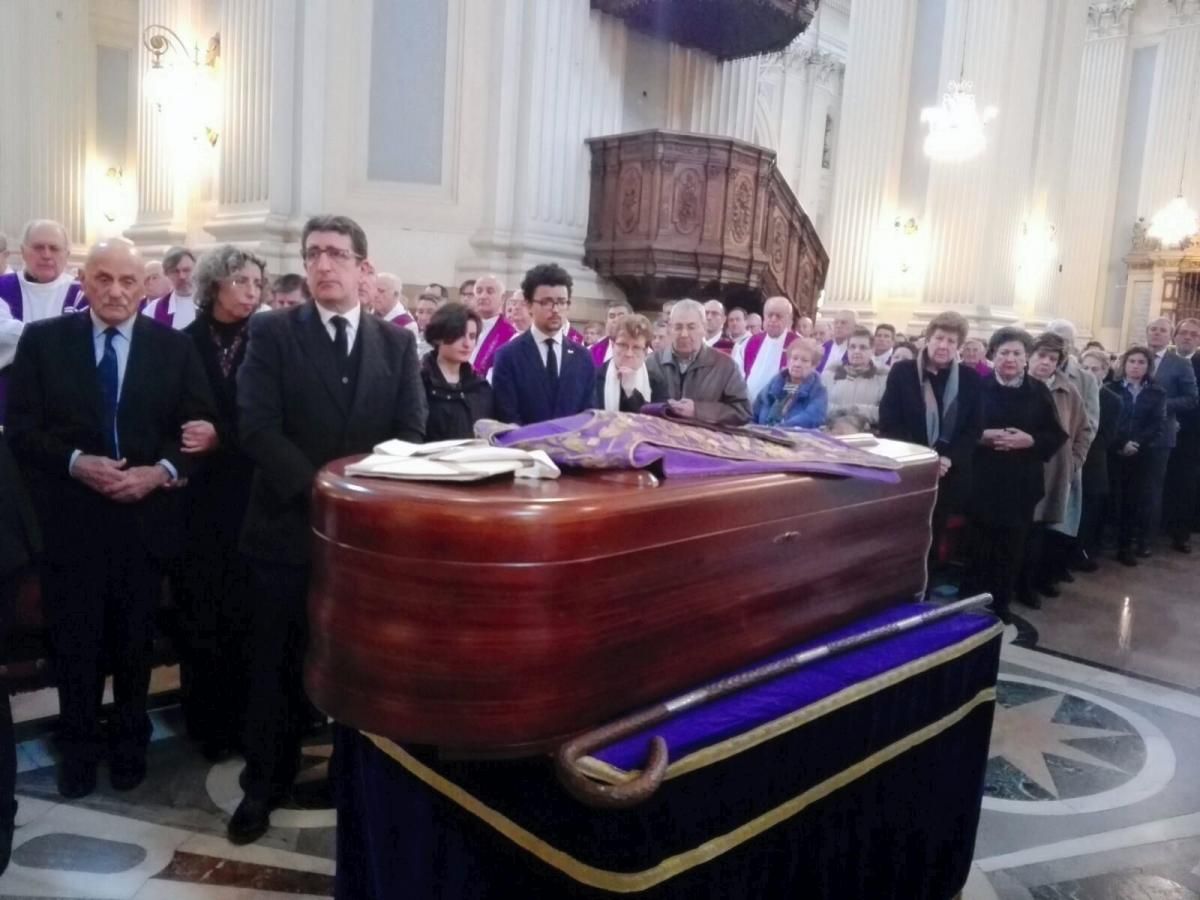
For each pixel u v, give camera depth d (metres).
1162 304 16.77
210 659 3.15
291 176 7.82
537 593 1.45
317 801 2.94
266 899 2.43
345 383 2.57
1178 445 7.36
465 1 8.01
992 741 3.68
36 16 11.41
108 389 2.83
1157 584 6.28
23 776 3.03
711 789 1.62
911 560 2.46
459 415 3.36
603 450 1.88
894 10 12.02
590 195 8.66
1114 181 17.42
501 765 1.64
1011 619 5.27
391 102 7.99
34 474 2.79
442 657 1.47
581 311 8.48
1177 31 16.62
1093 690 4.26
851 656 2.06
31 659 3.22
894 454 2.46
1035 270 12.39
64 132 11.77
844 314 7.02
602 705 1.56
